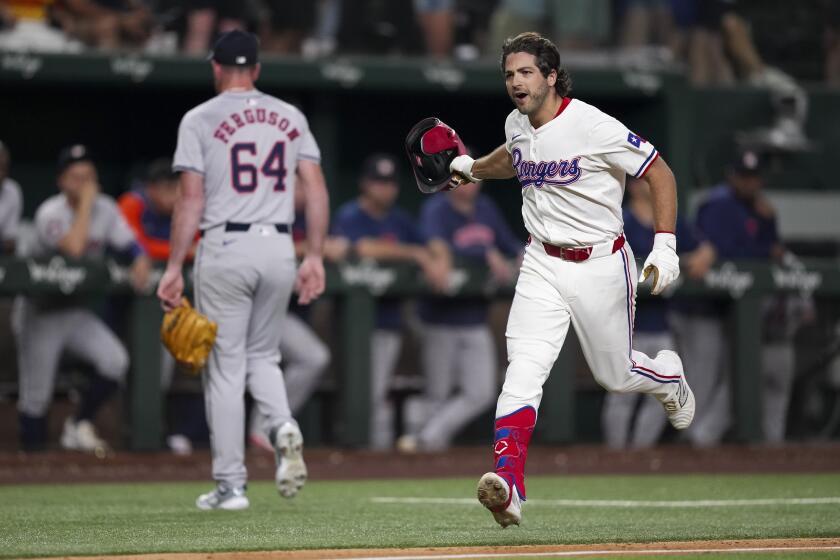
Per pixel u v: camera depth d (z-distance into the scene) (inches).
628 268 693.3
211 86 1624.0
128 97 1710.1
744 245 1555.1
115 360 1352.1
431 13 1770.4
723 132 1859.0
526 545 636.7
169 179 1408.7
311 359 1392.7
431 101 1811.0
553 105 677.9
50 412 1342.3
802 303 1525.6
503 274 1464.1
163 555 599.2
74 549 623.2
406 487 1097.4
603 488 1080.2
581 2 1809.8
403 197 1824.6
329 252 1449.3
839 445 1537.9
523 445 659.4
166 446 1378.0
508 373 674.8
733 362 1504.7
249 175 841.5
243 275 836.0
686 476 1217.4
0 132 1667.1
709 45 1907.0
